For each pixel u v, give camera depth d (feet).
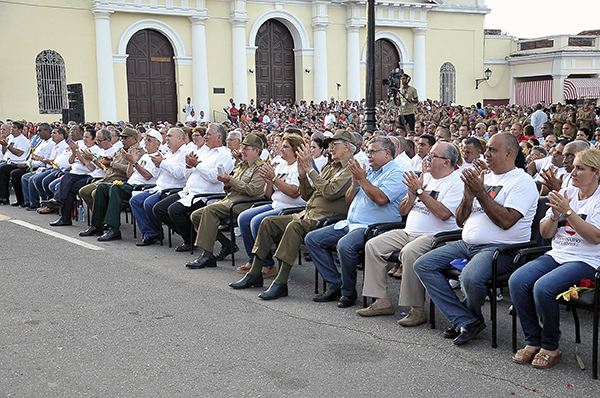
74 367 13.76
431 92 108.06
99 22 81.87
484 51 118.62
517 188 15.24
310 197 20.74
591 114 54.54
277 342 15.24
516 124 35.32
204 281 20.89
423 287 16.46
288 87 98.43
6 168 39.52
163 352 14.58
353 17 97.96
